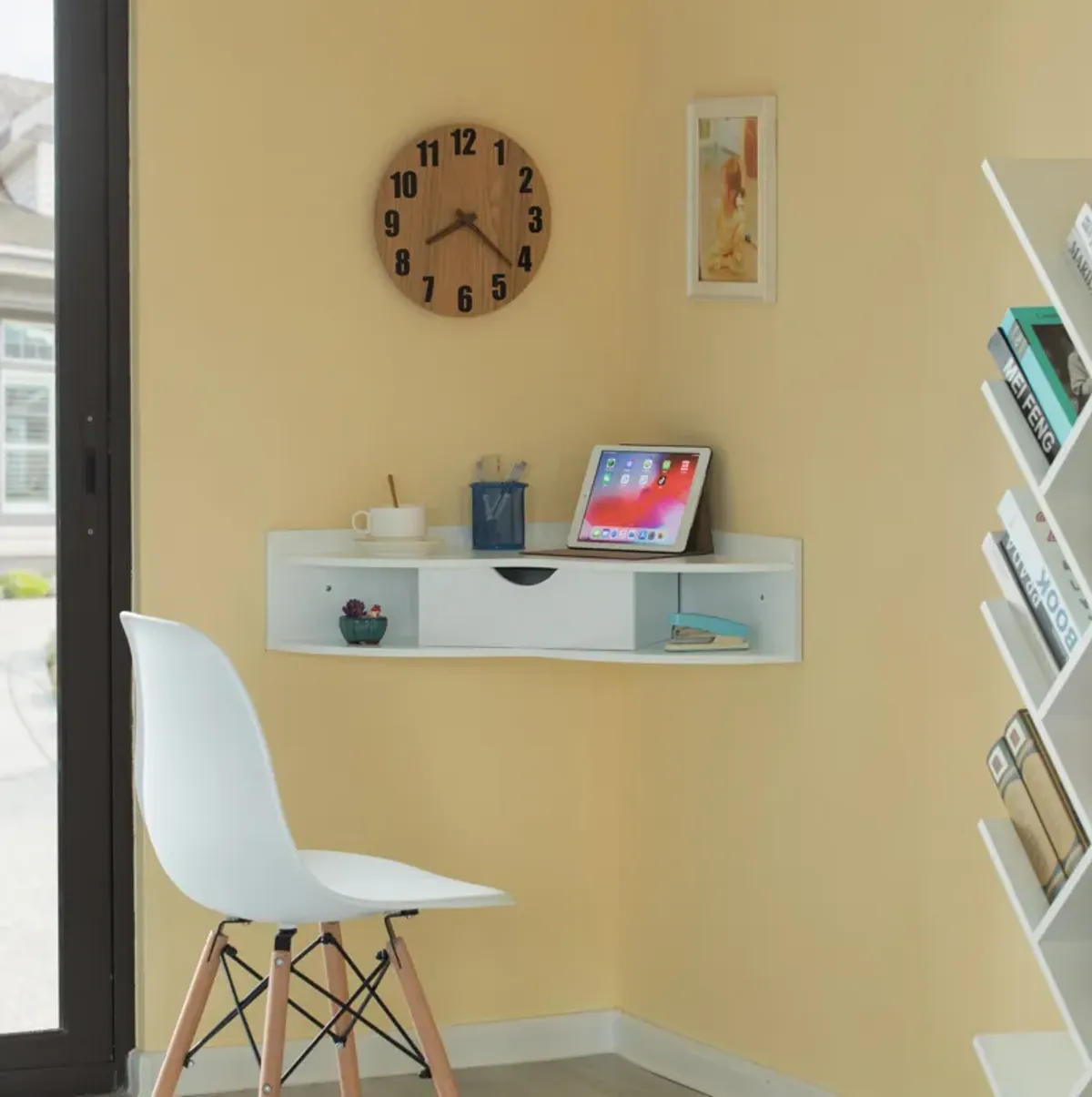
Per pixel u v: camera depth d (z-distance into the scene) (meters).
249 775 2.61
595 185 3.62
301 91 3.44
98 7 3.39
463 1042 3.60
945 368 2.88
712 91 3.37
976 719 2.84
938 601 2.91
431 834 3.59
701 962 3.47
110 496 3.44
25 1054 3.43
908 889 2.99
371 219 3.50
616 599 3.26
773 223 3.23
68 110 3.39
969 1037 2.88
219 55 3.39
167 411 3.38
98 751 3.45
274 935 3.49
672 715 3.52
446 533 3.58
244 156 3.41
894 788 3.01
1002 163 2.23
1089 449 2.15
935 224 2.89
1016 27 2.72
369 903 2.68
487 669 3.60
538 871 3.65
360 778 3.54
